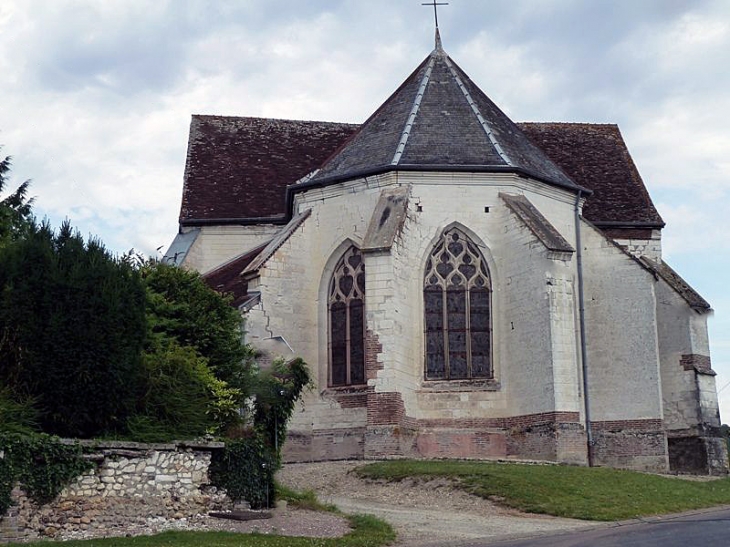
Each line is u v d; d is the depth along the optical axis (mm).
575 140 45656
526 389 33062
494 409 33750
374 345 32344
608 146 45438
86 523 19953
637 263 36406
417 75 39188
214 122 46750
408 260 33812
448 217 34812
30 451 19359
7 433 19234
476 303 34719
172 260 41125
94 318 21391
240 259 40781
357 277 35344
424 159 34969
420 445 33188
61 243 22531
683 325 37219
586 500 25266
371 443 31797
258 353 28922
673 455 36625
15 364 21141
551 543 19719
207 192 43312
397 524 22922
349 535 20984
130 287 22328
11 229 27469
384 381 32031
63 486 19719
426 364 34188
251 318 34281
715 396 37000
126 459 20812
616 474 28938
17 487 19062
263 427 25266
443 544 20297
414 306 33969
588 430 35156
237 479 22844
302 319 35562
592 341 36406
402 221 33594
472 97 37531
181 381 23406
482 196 35094
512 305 33969
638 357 35875
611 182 42969
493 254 34719
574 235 36938
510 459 32000
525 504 24797
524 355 33312
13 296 21250
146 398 22562
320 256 36094
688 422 36625
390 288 32500
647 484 27969
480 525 22766
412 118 36375
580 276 36531
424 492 26562
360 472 28734
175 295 26203
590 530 22109
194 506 21844
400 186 34812
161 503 21234
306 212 36500
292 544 19656
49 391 21000
